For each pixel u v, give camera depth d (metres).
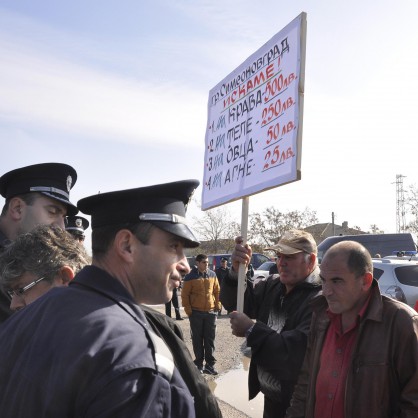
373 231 45.44
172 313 15.80
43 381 1.25
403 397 2.33
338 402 2.46
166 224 1.52
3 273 1.96
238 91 3.72
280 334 2.96
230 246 45.84
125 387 1.18
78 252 2.01
